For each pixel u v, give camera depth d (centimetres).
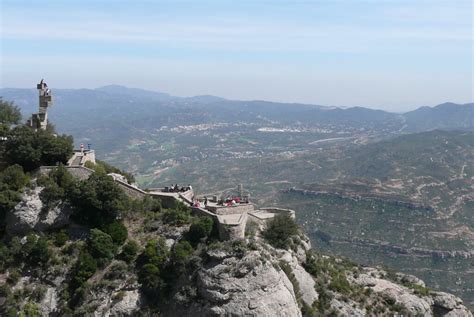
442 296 12838
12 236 10306
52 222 10419
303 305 9962
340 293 11094
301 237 11744
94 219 10481
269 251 9862
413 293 12612
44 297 9569
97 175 10669
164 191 12369
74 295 9569
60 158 11619
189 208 10781
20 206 10344
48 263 9938
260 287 8944
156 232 10375
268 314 8775
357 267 13688
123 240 10244
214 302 8825
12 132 11619
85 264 9662
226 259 9150
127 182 12112
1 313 9306
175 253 9519
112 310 9269
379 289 12150
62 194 10550
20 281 9756
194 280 9275
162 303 9425
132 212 10800
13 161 11394
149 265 9575
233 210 10906
